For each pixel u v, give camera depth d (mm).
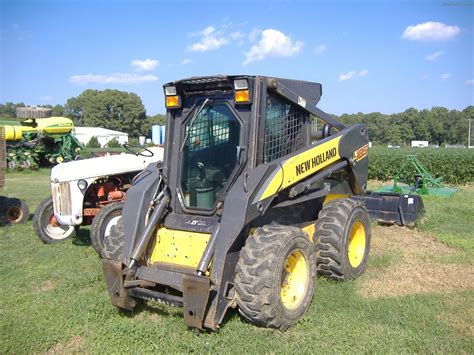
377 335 4277
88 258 7023
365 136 6656
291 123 5453
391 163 18938
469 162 17766
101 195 7758
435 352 3969
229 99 4836
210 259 4281
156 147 8703
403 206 8742
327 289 5367
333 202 5875
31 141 23094
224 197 4688
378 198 9031
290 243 4426
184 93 5070
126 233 4801
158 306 4973
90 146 54219
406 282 5758
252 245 4344
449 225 8930
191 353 4043
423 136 93938
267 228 4547
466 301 5090
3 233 8969
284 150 5355
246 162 4664
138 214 4828
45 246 7836
